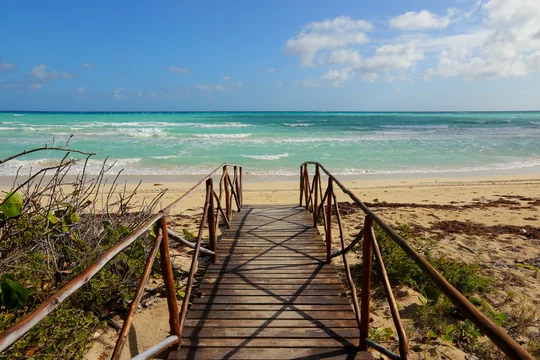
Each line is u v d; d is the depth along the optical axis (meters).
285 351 2.67
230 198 6.35
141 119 52.06
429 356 3.09
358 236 3.10
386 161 17.19
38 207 3.35
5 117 53.09
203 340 2.78
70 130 29.09
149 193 10.38
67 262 3.65
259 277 3.97
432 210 8.50
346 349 2.70
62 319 2.68
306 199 7.37
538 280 4.57
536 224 7.36
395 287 4.31
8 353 2.36
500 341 1.05
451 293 1.35
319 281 3.87
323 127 41.12
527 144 23.80
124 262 3.70
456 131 35.97
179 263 4.80
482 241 6.11
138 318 3.46
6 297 2.38
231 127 38.34
